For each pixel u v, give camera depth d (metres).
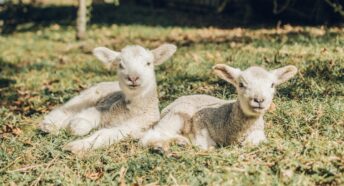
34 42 5.45
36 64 4.08
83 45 4.88
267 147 1.86
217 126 1.96
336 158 1.74
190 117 2.03
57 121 2.36
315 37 3.76
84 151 2.00
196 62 3.36
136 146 2.02
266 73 1.85
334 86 2.50
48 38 5.63
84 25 5.23
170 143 1.94
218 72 1.94
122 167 1.81
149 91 2.12
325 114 2.17
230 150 1.87
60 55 4.43
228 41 4.12
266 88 1.82
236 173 1.70
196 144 1.97
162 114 2.17
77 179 1.81
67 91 3.04
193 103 2.07
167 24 5.80
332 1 4.73
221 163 1.78
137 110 2.12
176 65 3.35
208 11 6.64
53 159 1.96
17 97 3.12
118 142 2.07
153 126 2.12
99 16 6.69
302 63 2.97
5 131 2.38
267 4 5.45
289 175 1.66
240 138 1.92
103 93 2.38
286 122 2.13
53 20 6.90
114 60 2.17
